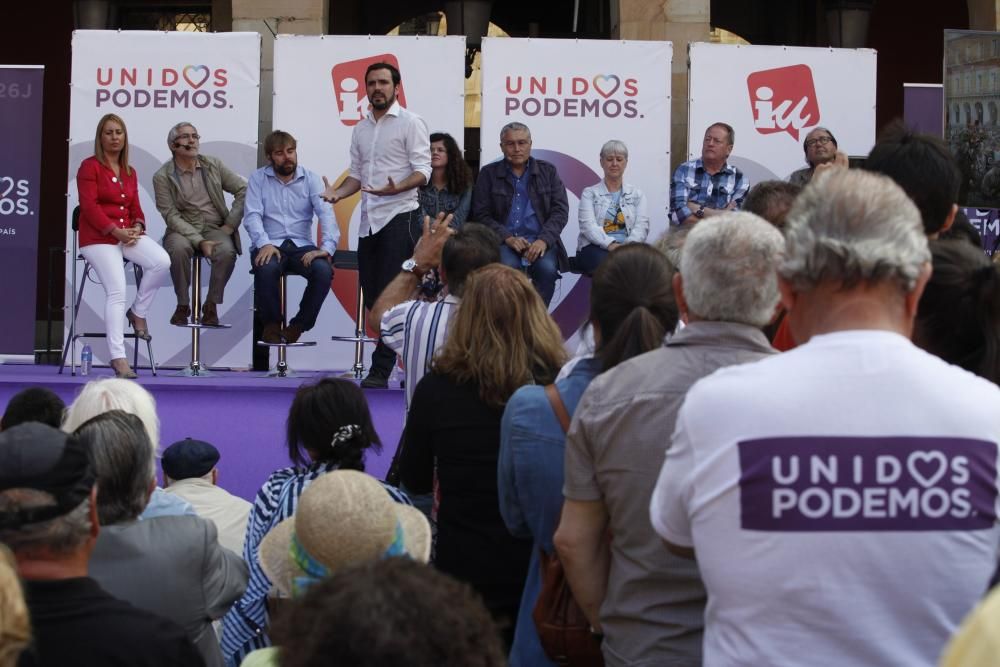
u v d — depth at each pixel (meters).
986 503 1.94
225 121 9.72
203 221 9.03
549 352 3.39
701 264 2.46
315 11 10.93
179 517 3.06
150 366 9.52
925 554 1.91
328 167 9.84
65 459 2.21
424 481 3.48
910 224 2.05
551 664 2.92
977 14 11.98
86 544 2.26
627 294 2.89
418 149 8.01
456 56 9.80
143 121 9.70
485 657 1.41
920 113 10.27
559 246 8.98
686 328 2.50
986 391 1.99
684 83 11.05
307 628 1.41
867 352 1.99
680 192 9.13
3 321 9.52
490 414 3.34
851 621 1.90
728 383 2.04
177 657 2.25
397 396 7.58
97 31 9.67
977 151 7.41
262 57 10.95
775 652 1.92
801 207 2.11
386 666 1.35
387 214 8.07
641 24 10.97
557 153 9.84
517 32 16.70
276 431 7.42
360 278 8.25
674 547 2.20
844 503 1.93
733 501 1.97
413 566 1.46
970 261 2.48
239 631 3.52
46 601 2.20
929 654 1.91
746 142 10.02
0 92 9.45
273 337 8.69
